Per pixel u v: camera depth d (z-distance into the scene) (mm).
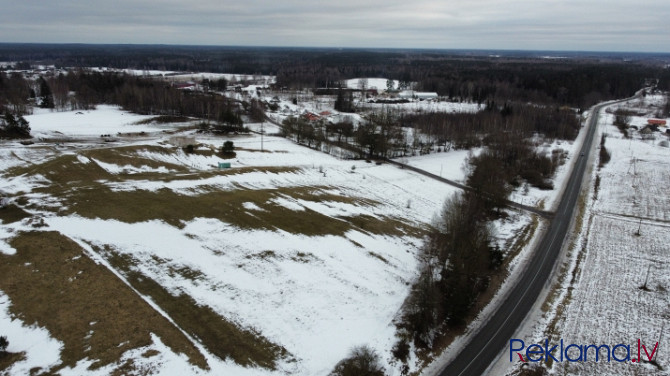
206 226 58781
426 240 67062
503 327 47531
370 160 112500
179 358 36500
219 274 49094
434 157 121562
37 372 33094
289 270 52094
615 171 112438
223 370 36500
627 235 73812
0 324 37188
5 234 50000
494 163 93688
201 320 41656
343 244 60312
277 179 86000
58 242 49625
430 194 90188
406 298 51344
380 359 41156
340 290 50344
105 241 51406
